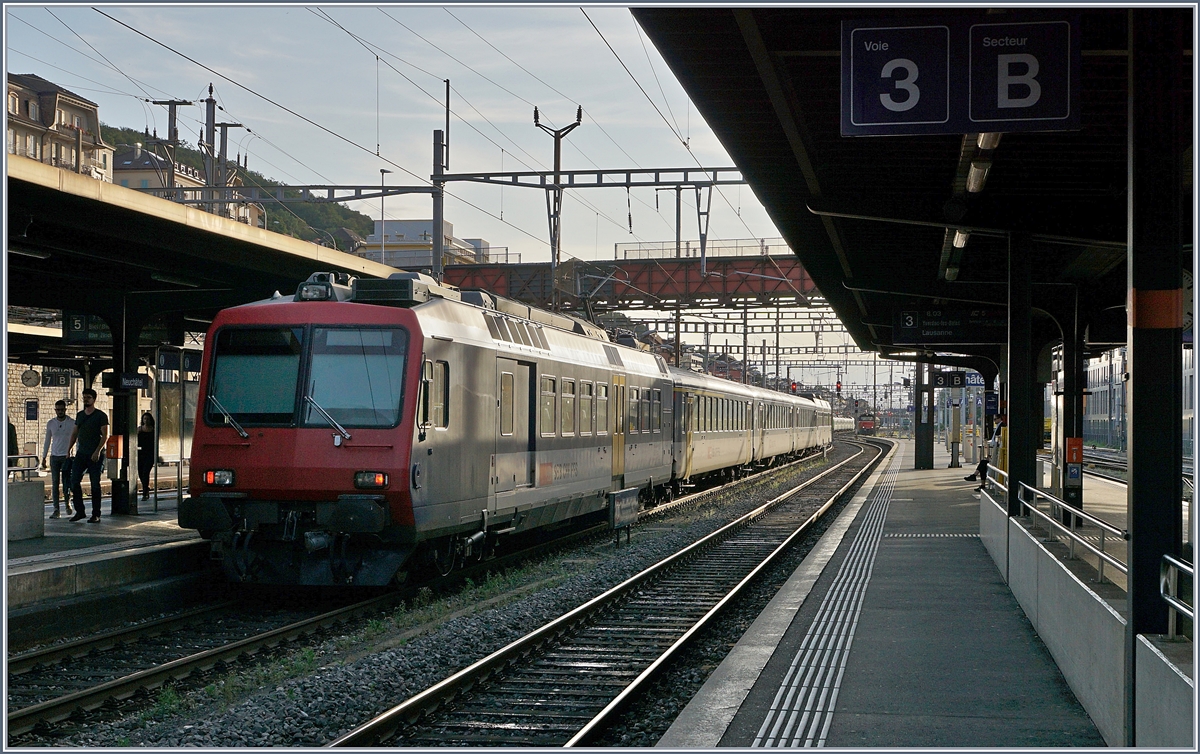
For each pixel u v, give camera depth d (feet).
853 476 145.28
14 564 37.06
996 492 59.67
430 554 43.55
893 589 44.96
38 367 119.85
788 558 59.98
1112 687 22.22
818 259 66.69
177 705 27.09
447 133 79.51
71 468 56.29
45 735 24.67
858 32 27.50
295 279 62.59
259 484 39.91
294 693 27.30
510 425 49.01
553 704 27.68
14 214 43.96
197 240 53.11
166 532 48.85
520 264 119.34
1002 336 79.10
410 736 24.75
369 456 39.34
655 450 77.77
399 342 40.22
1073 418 63.31
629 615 41.27
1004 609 39.96
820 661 31.07
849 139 39.55
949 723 24.59
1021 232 42.50
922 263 66.13
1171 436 20.59
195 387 85.40
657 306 122.72
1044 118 26.94
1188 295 33.30
